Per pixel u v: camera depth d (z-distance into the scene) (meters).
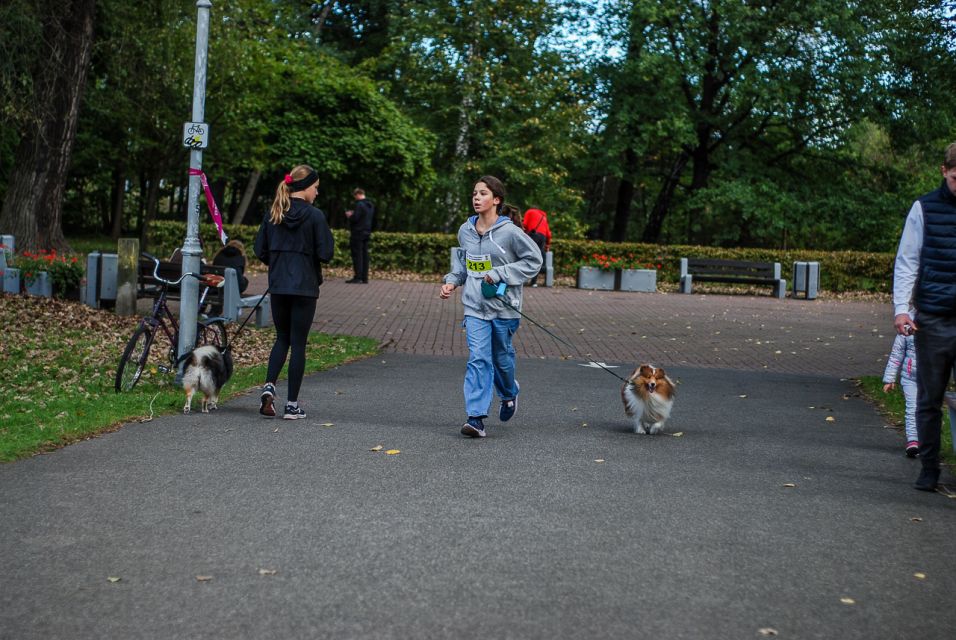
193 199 9.68
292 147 32.78
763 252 27.70
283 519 5.09
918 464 7.11
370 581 4.17
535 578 4.26
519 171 34.28
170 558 4.44
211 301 13.23
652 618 3.83
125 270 14.71
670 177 39.16
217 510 5.24
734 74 34.41
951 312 6.06
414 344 14.13
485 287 7.51
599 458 6.89
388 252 27.39
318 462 6.47
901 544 4.98
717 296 25.05
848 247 38.62
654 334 16.28
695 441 7.72
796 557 4.69
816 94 34.56
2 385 9.36
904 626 3.84
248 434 7.38
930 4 20.12
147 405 8.38
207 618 3.74
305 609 3.84
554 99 35.22
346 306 18.56
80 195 48.97
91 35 21.84
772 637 3.68
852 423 8.91
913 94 33.62
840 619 3.89
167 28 23.70
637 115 34.41
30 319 13.41
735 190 33.66
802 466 6.89
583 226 36.34
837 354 14.56
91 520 5.02
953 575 4.49
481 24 33.88
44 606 3.85
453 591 4.07
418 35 33.91
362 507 5.35
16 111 20.62
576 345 14.66
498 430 7.93
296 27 40.91
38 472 6.02
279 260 7.99
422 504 5.45
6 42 20.22
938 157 34.91
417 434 7.60
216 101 29.58
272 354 8.16
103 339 12.53
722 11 32.84
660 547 4.78
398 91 39.41
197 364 8.24
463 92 33.47
